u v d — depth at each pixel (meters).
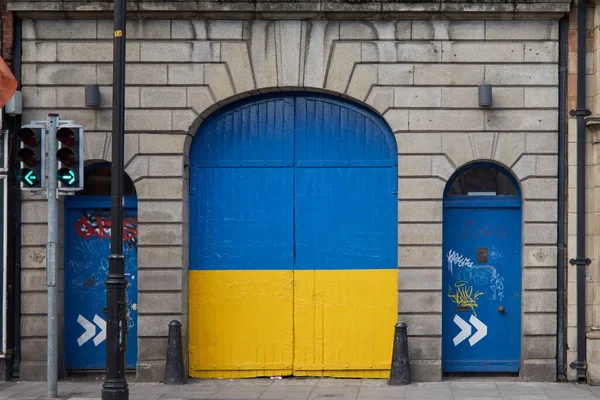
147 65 13.44
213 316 13.62
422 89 13.30
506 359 13.54
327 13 13.20
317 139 13.66
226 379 13.54
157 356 13.34
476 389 12.58
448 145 13.24
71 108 13.47
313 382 13.27
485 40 13.27
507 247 13.59
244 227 13.66
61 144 11.88
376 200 13.58
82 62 13.47
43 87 13.49
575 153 13.23
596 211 13.09
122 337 11.12
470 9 13.05
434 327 13.18
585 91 13.21
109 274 11.18
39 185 11.61
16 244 13.46
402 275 13.23
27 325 13.44
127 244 13.86
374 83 13.32
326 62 13.33
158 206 13.36
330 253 13.59
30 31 13.48
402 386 12.87
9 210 13.42
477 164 13.50
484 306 13.57
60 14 13.34
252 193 13.68
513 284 13.56
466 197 13.60
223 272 13.63
